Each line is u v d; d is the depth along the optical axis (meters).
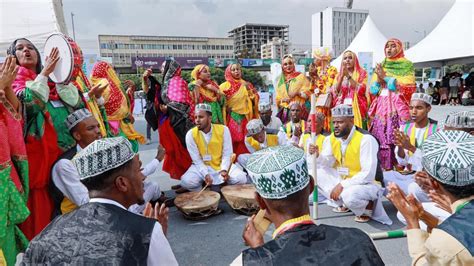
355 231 1.37
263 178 1.40
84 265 1.34
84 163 1.57
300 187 1.39
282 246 1.31
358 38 15.51
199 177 4.29
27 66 2.88
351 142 3.64
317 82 6.65
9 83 2.25
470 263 1.28
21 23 6.32
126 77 35.38
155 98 4.85
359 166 3.62
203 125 4.22
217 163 4.38
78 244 1.38
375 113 5.31
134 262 1.39
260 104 5.48
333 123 3.71
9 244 2.27
